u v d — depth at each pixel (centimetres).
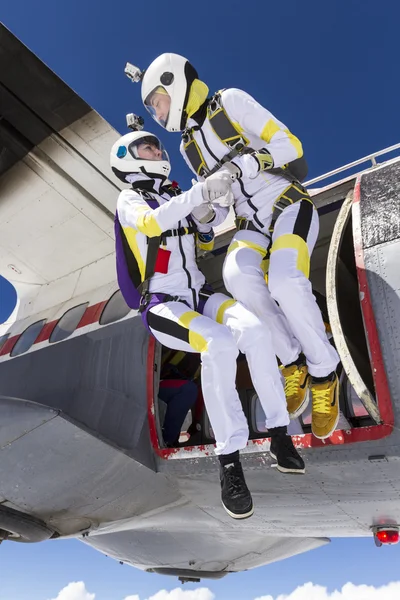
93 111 409
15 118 432
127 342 381
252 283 215
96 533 410
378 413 236
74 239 519
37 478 337
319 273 412
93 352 400
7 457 331
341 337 245
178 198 199
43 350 451
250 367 197
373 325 248
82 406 378
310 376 212
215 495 329
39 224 512
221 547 466
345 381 320
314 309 202
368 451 241
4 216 509
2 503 357
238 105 216
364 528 329
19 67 395
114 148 249
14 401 332
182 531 440
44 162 458
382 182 291
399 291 246
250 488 305
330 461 253
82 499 352
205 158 227
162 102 229
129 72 237
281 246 209
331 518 321
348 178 323
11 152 455
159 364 353
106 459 322
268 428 195
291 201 220
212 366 191
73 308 488
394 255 256
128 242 237
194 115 228
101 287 496
